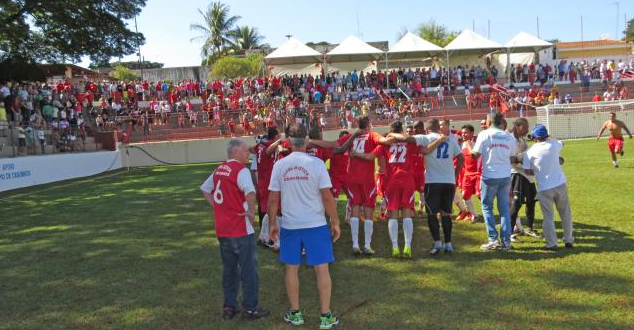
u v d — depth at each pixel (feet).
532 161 21.30
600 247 21.15
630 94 111.96
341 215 31.42
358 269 19.92
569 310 15.03
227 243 15.29
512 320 14.52
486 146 21.36
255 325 15.03
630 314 14.56
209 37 209.67
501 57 149.89
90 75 141.28
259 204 23.93
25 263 22.47
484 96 102.73
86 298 17.70
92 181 59.26
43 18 87.71
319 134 23.29
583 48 204.44
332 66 128.26
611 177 39.68
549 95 107.34
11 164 53.21
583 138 92.27
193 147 87.71
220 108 94.94
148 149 86.17
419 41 116.67
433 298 16.48
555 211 28.60
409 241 21.15
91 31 91.45
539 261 19.81
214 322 15.34
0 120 62.08
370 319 15.03
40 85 89.61
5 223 32.73
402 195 21.38
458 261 20.39
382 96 107.65
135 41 97.45
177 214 33.30
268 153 22.61
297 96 101.55
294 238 14.83
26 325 15.56
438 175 21.20
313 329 14.64
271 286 18.39
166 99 102.99
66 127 71.72
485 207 21.67
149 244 25.08
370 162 22.20
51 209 37.96
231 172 15.29
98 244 25.50
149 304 16.93
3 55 90.12
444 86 112.47
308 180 14.71
